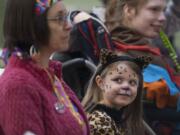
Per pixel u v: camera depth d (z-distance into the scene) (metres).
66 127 6.16
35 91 5.91
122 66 8.04
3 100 5.80
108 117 7.79
